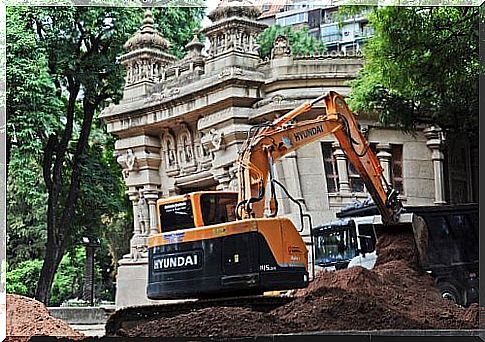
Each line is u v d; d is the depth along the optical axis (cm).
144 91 2714
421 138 2273
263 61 2370
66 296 2953
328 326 1323
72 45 2645
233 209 1511
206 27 2470
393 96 2050
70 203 2711
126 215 2928
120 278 2644
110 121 2756
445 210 1861
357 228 1923
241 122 2331
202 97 2439
